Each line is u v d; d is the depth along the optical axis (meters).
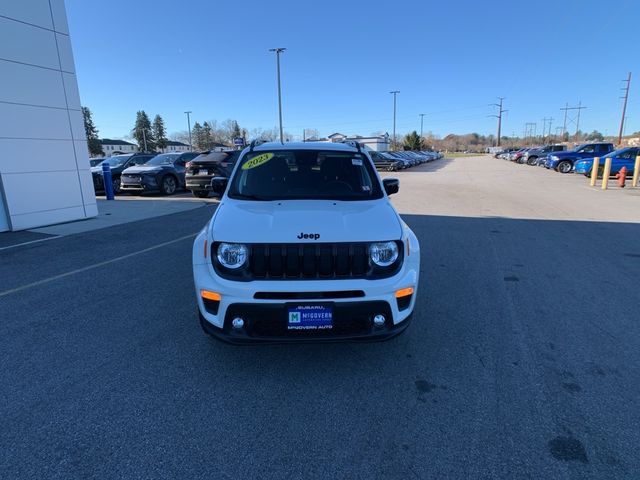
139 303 4.60
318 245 2.90
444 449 2.39
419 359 3.39
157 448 2.39
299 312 2.85
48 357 3.43
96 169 16.78
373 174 4.22
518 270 5.83
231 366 3.29
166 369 3.24
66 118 9.77
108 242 7.67
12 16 8.59
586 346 3.60
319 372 3.21
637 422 2.61
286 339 2.91
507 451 2.38
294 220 3.12
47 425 2.59
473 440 2.46
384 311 2.96
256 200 3.78
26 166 9.02
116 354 3.48
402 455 2.35
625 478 2.17
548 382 3.06
